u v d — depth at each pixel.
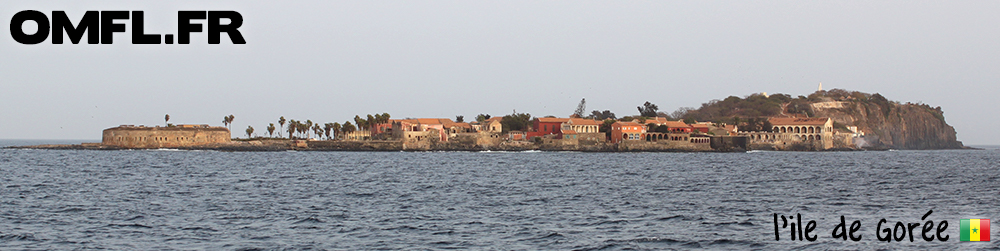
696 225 55.03
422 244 46.81
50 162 156.62
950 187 92.19
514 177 111.06
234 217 58.34
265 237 49.00
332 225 54.38
